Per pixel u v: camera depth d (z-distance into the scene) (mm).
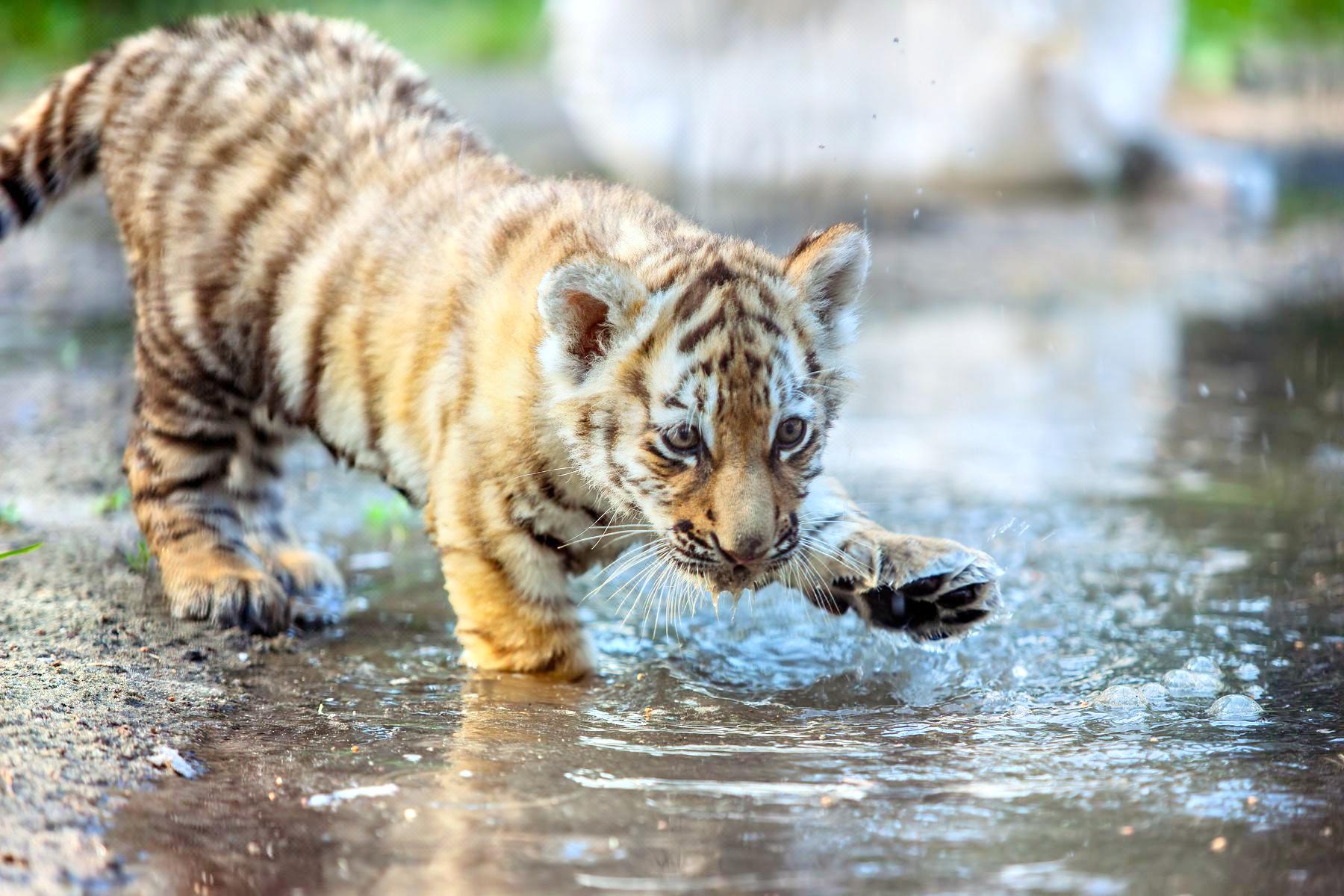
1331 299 22594
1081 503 13742
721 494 8469
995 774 7715
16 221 11688
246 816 7090
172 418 10773
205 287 10352
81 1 34438
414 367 9516
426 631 10500
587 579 11688
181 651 9648
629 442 8727
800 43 29750
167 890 6312
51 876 6344
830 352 9250
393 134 10344
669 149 29953
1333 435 16047
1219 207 28922
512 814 7145
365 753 7996
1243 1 39094
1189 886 6379
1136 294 23250
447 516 9391
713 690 9312
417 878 6449
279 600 10422
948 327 21625
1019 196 30078
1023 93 29312
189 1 32094
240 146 10461
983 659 9867
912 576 9367
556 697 9109
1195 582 11430
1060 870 6531
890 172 29938
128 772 7539
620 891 6324
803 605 11039
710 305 8594
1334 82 36969
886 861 6621
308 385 10156
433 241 9672
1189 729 8453
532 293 9031
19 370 17797
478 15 52219
